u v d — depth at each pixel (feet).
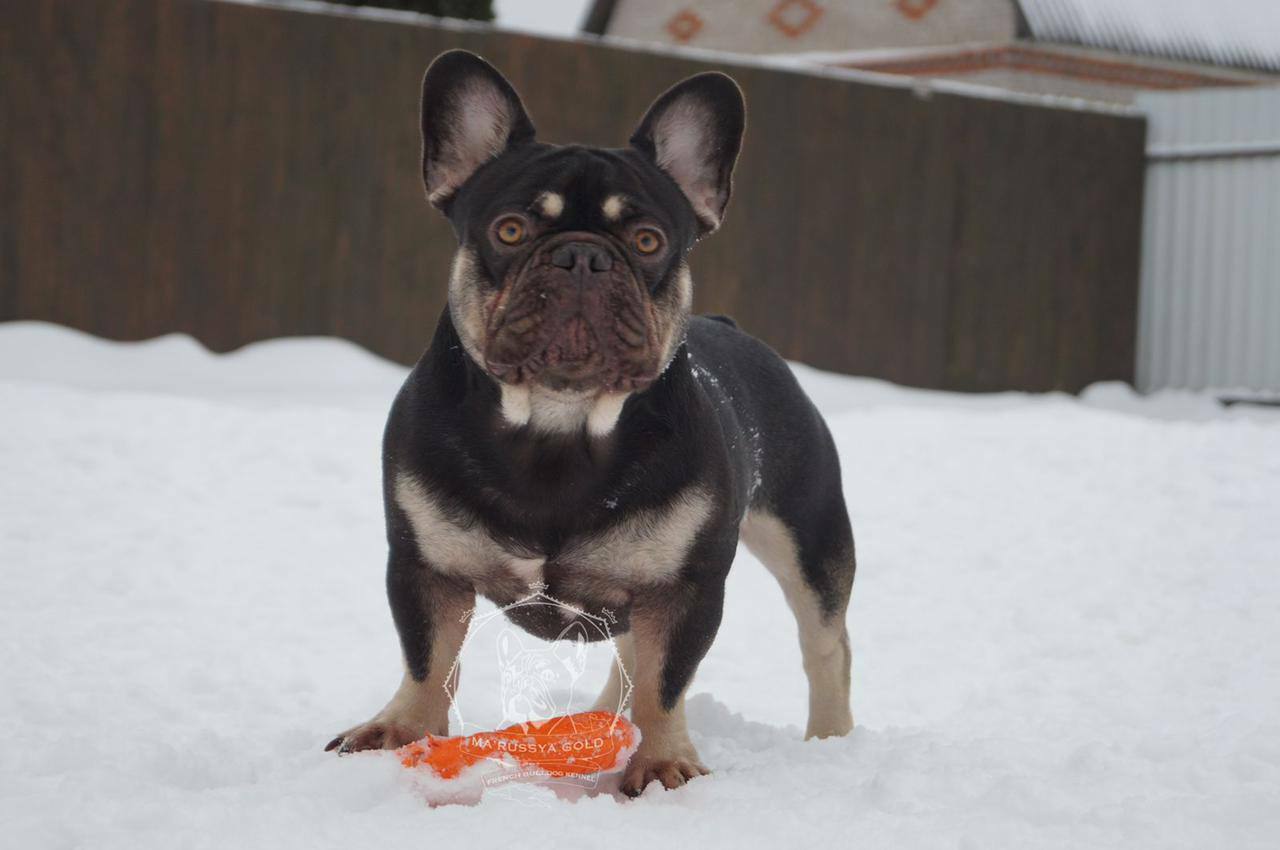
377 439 11.23
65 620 7.51
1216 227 19.54
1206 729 6.42
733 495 5.85
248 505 9.41
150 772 5.65
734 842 5.17
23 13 13.64
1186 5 28.02
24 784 5.47
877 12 28.60
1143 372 20.13
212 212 14.53
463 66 6.02
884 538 9.63
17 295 13.82
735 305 17.04
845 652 6.62
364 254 15.21
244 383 13.79
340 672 7.18
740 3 30.78
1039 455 12.25
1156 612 8.24
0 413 10.96
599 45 16.08
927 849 5.15
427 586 5.80
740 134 6.15
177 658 7.18
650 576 5.74
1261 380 19.25
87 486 9.46
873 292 17.89
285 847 5.08
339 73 14.97
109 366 13.55
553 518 5.68
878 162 17.79
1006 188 18.74
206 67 14.40
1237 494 10.98
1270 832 5.26
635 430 5.66
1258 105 19.17
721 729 6.44
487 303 5.62
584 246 5.49
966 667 7.61
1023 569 8.98
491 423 5.63
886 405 15.98
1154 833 5.23
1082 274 19.44
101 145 14.02
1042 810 5.36
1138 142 19.77
